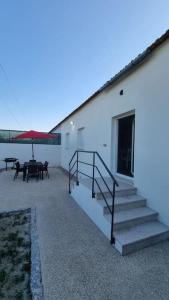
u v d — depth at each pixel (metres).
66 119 11.06
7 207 4.52
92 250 2.79
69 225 3.60
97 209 3.62
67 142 11.20
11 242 2.98
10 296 1.94
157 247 2.92
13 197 5.38
